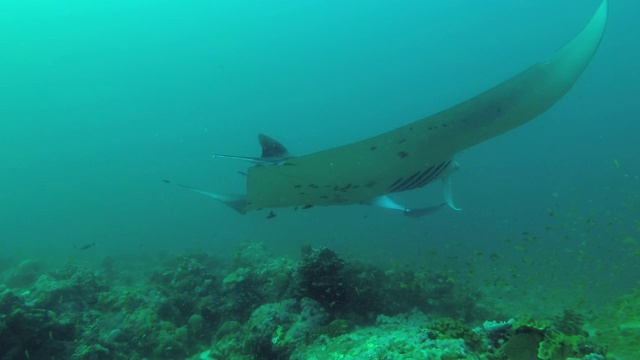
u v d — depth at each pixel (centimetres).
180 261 1004
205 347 635
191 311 742
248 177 472
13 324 483
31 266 1194
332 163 442
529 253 1422
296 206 528
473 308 780
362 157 439
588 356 267
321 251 640
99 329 617
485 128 434
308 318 534
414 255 1498
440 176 558
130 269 1460
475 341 311
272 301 680
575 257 1294
